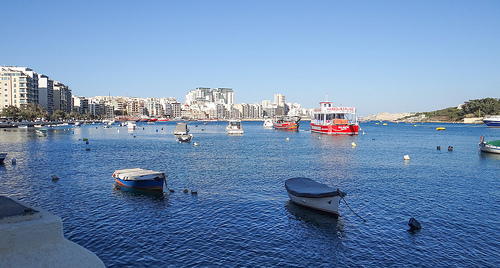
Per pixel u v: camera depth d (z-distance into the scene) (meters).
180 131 138.88
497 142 79.06
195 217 29.58
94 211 31.09
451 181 45.28
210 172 51.38
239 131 157.25
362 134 162.25
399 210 31.92
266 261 21.48
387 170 54.09
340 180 45.69
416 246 23.83
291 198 34.03
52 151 79.31
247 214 30.52
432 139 129.00
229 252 22.64
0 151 78.19
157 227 27.02
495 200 35.50
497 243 24.25
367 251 23.08
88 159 65.81
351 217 29.92
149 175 38.25
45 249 8.58
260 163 61.22
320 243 24.33
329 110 141.00
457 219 29.36
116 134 151.00
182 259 21.48
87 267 9.01
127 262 20.95
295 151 82.19
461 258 22.00
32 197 35.91
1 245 8.00
